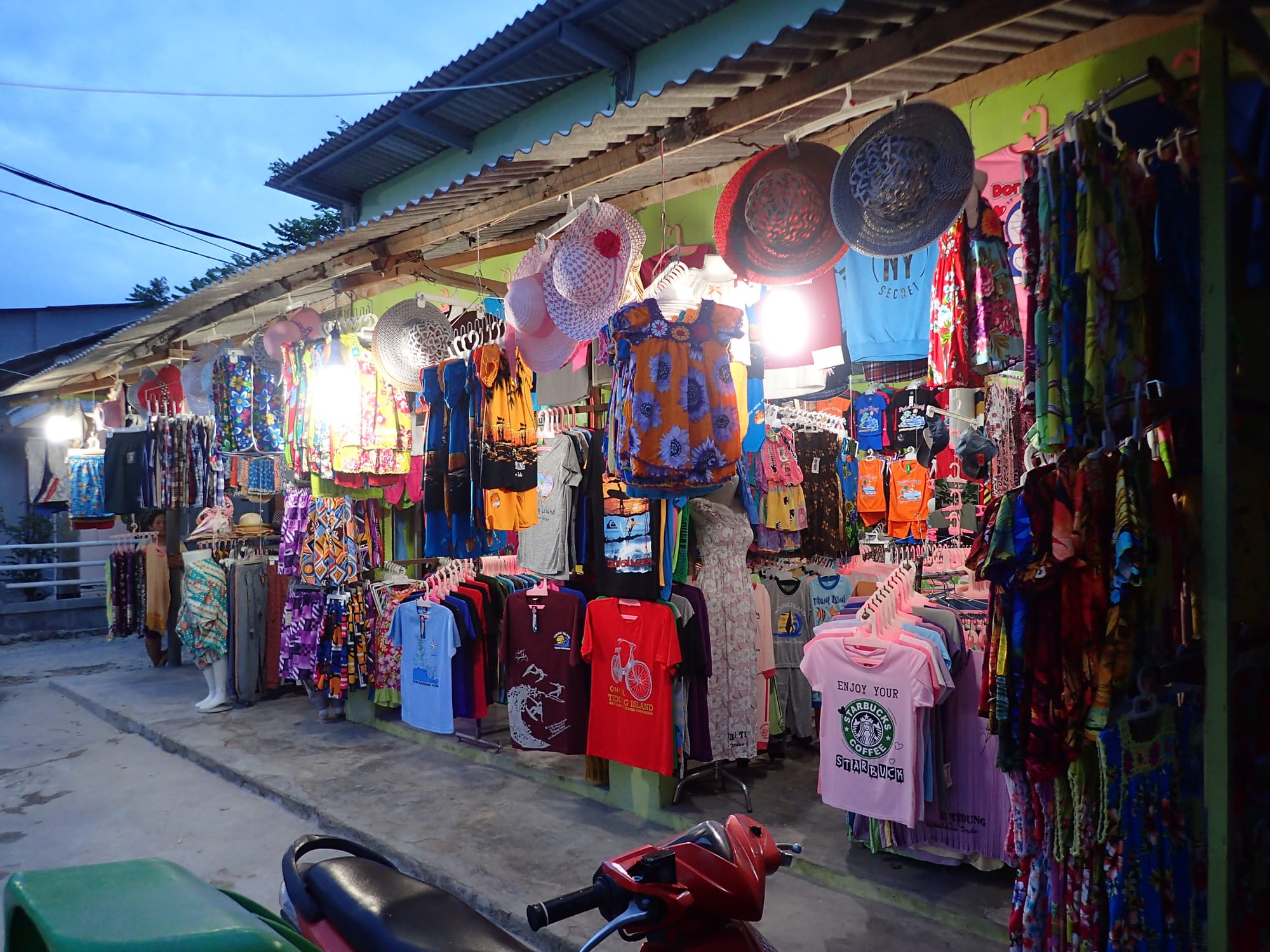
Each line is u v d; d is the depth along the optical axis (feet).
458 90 25.05
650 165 12.83
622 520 13.62
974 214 9.50
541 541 14.62
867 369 14.66
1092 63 10.13
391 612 19.25
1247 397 7.66
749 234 9.89
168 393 25.07
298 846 6.52
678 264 11.57
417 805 14.70
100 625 38.47
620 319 11.10
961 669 11.25
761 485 15.98
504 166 10.84
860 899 11.10
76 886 3.84
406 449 16.17
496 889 11.31
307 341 16.22
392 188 34.04
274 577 23.53
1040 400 7.47
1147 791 7.36
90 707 23.73
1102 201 7.30
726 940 5.42
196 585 22.22
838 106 10.43
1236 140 7.49
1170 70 9.28
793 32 7.50
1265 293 7.69
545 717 14.89
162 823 14.92
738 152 12.19
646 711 13.33
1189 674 7.11
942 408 16.78
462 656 16.65
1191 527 7.86
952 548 16.28
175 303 18.99
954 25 7.20
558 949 10.14
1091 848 7.30
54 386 31.83
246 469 21.75
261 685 23.21
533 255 11.94
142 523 30.53
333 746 18.70
